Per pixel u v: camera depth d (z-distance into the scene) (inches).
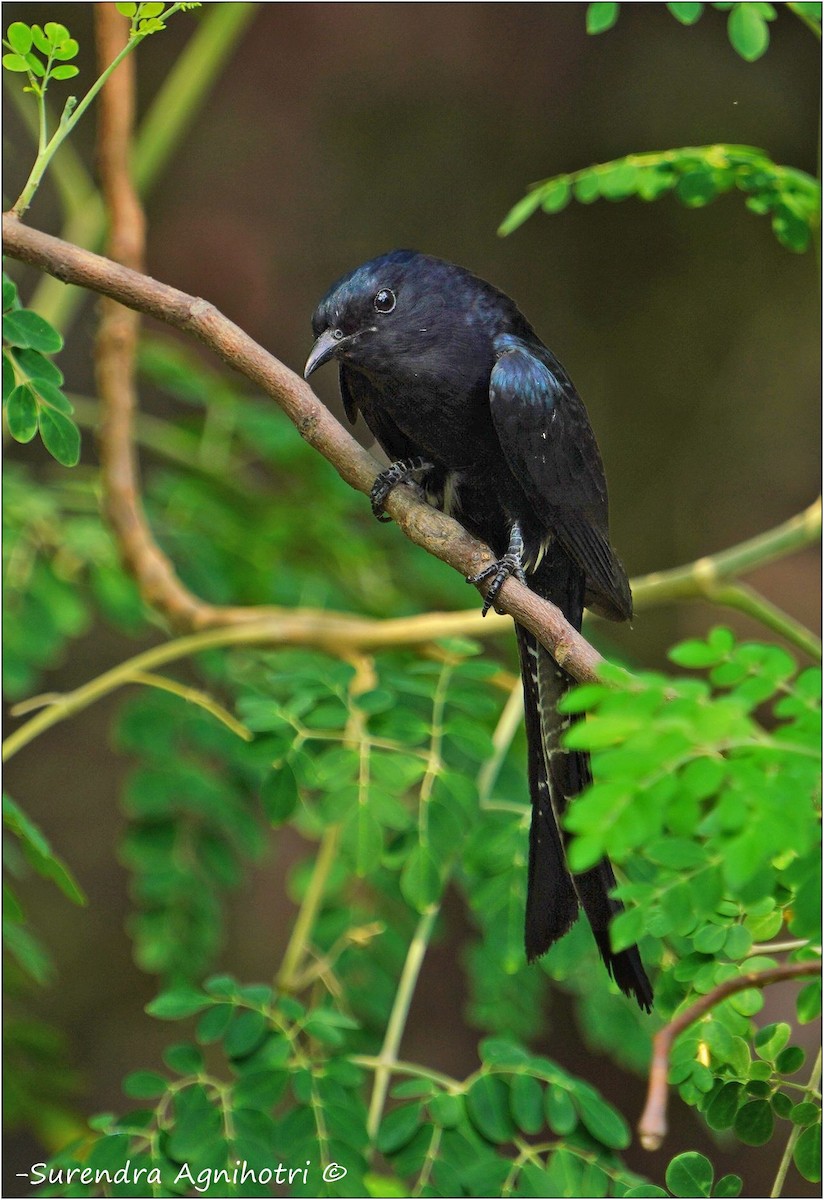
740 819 147.0
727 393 694.5
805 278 685.9
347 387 328.2
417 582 404.5
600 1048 292.4
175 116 410.0
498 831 275.7
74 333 593.6
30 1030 334.0
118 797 601.9
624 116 665.6
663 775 147.9
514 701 306.0
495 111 673.6
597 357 700.7
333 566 396.8
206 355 575.5
